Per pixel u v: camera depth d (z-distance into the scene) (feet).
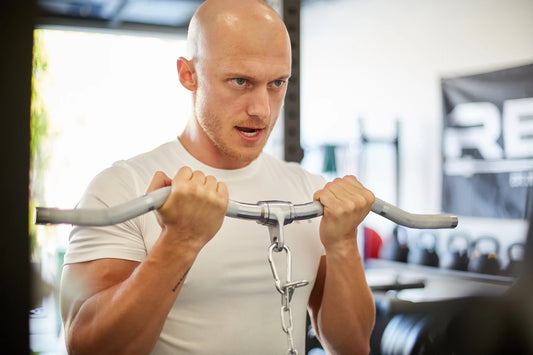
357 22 15.31
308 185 4.82
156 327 3.68
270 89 4.01
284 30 3.98
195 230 3.47
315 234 4.54
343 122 15.84
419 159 14.28
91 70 11.75
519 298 8.43
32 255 10.66
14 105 7.75
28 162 7.77
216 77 3.90
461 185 13.39
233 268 4.12
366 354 4.65
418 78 14.20
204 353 4.04
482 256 12.86
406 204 14.60
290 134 6.19
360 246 15.10
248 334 4.16
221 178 4.42
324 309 4.44
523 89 12.25
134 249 3.99
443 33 13.65
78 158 11.68
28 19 7.84
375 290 10.41
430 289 13.78
